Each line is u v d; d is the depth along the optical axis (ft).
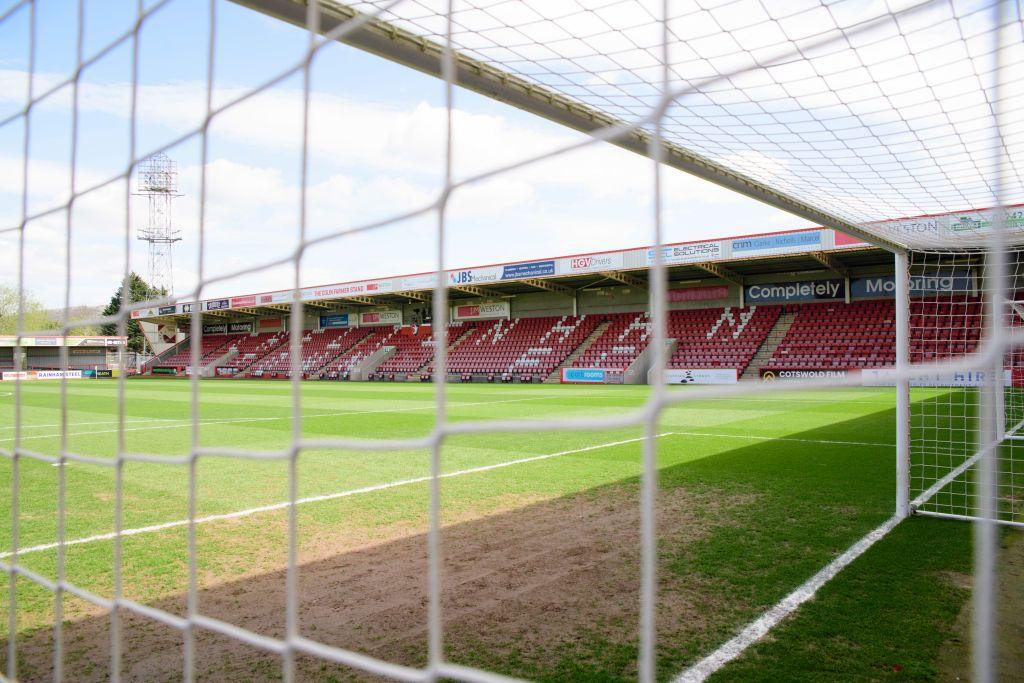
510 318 106.32
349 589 10.78
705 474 19.77
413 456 24.23
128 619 9.76
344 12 9.04
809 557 11.75
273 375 122.31
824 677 7.57
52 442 30.07
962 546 12.25
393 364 109.70
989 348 2.72
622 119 12.20
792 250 66.69
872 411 39.11
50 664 8.36
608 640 8.58
